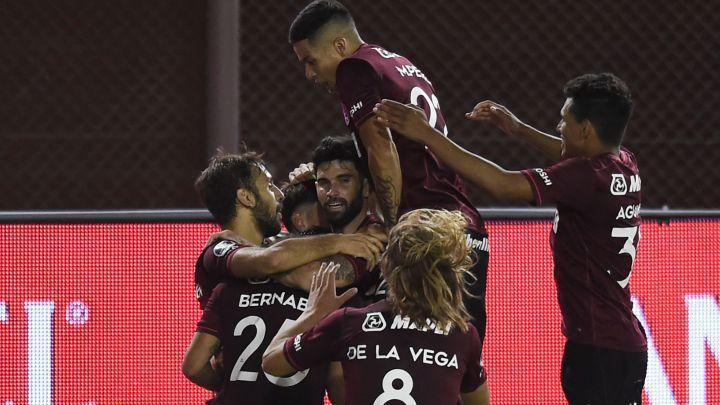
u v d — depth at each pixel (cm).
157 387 1736
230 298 1403
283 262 1354
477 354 1279
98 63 2359
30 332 1720
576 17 2433
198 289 1491
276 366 1275
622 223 1466
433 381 1223
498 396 1758
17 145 2350
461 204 1501
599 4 2436
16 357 1719
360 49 1485
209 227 1742
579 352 1495
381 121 1385
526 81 2425
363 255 1377
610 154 1483
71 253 1723
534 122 2428
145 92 2366
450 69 2408
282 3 2394
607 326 1484
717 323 1783
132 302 1733
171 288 1736
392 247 1245
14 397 1719
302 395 1389
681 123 2464
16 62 2347
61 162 2358
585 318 1485
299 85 2397
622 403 1505
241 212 1485
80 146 2362
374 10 2391
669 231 1777
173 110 2372
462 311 1281
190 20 2366
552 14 2425
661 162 2459
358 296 1391
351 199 1470
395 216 1408
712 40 2461
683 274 1778
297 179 1558
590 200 1438
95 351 1728
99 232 1728
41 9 2347
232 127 2255
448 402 1227
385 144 1410
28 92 2350
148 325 1734
